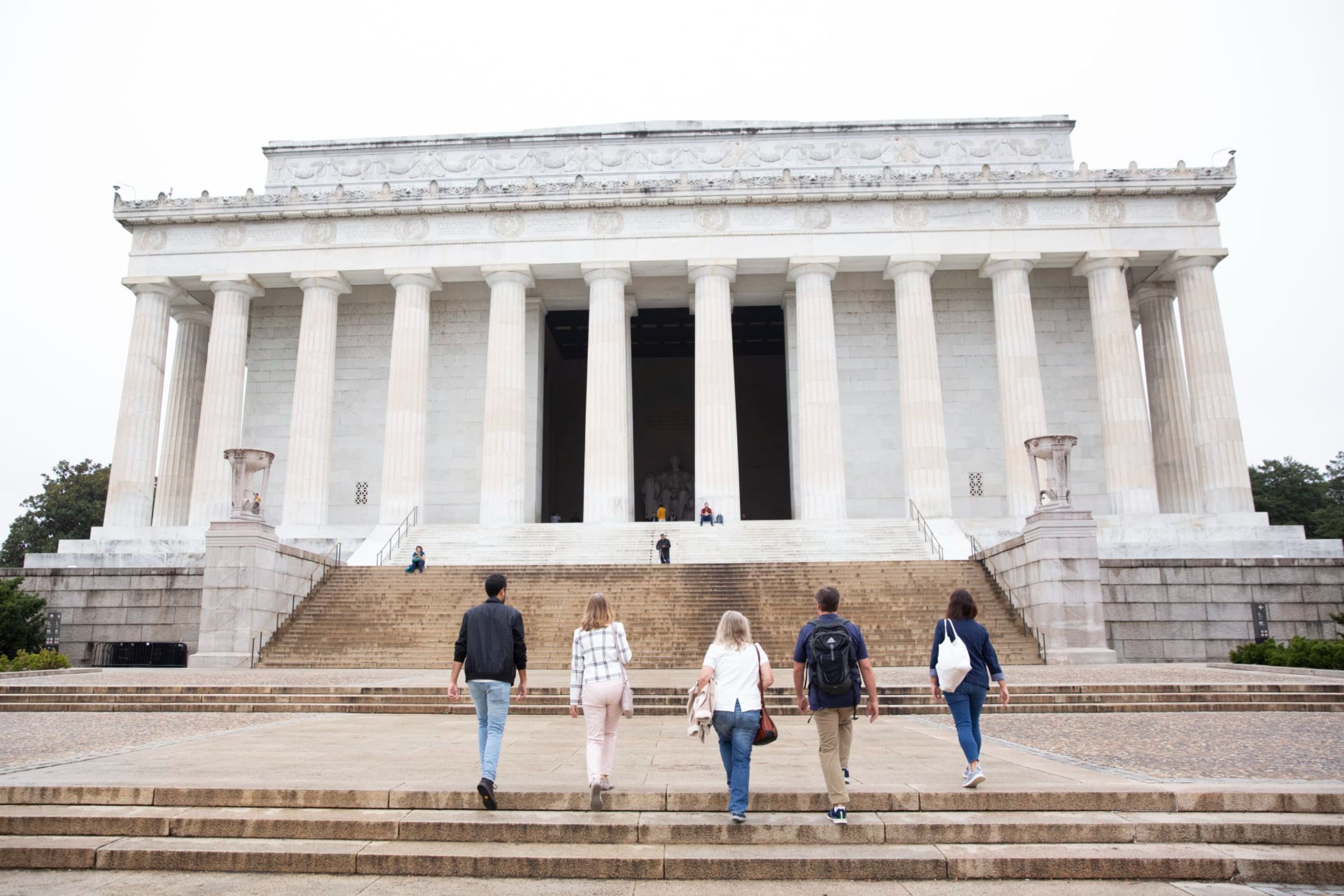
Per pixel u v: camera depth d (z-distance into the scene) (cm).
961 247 4547
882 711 1916
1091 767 1184
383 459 4753
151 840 937
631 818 956
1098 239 4531
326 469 4556
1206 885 845
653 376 6719
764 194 4553
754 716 943
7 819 963
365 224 4675
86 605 3472
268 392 5091
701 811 988
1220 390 4378
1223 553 3731
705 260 4547
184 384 5141
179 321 5200
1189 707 1939
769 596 3112
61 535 7581
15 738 1508
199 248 4691
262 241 4684
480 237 4631
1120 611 3167
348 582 3372
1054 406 4931
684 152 5216
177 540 4209
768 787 1025
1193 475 4778
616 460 4425
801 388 4472
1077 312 5016
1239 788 1001
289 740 1480
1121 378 4425
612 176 5200
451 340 5131
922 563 3362
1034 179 4525
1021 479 4384
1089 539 2772
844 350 5038
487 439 4469
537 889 833
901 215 4581
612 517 4362
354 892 825
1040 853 883
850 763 1216
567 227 4619
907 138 5203
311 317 4628
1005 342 4516
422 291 4641
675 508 6228
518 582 3291
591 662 1017
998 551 3169
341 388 5097
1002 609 3006
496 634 1030
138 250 4703
